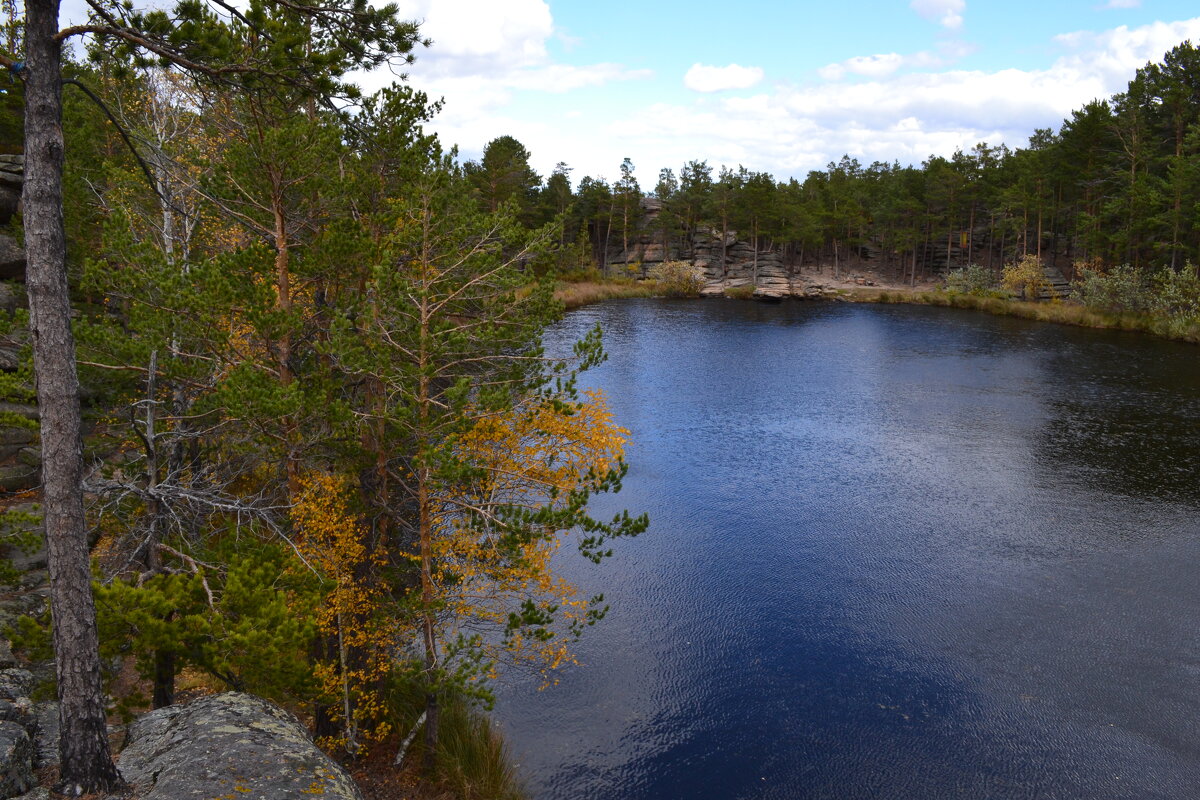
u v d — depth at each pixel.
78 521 7.87
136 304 12.64
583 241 109.06
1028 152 106.75
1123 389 46.06
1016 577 22.97
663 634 20.16
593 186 113.12
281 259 13.91
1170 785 14.70
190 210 14.81
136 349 12.30
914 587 22.44
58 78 7.54
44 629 10.39
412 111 14.53
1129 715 16.75
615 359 56.12
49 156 7.45
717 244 121.56
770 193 113.94
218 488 12.85
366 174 14.71
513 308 14.12
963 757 15.58
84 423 17.05
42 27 7.32
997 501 28.81
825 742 16.14
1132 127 78.50
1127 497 29.06
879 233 126.50
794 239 116.31
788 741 16.17
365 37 9.45
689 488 30.25
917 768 15.31
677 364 54.75
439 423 13.05
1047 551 24.64
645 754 15.89
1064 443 35.75
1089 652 19.09
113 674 12.71
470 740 15.48
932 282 115.31
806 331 71.00
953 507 28.30
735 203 111.69
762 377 50.78
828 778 15.12
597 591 22.31
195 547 12.59
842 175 144.38
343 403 13.05
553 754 15.87
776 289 102.62
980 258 120.81
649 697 17.66
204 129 15.92
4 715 9.56
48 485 7.71
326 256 13.59
